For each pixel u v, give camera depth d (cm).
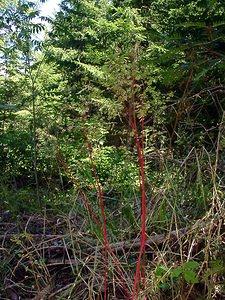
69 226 166
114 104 126
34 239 181
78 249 166
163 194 169
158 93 133
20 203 235
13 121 340
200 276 139
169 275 136
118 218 195
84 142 173
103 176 294
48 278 158
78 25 865
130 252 159
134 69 117
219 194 166
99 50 692
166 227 167
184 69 198
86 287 151
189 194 182
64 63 772
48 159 284
